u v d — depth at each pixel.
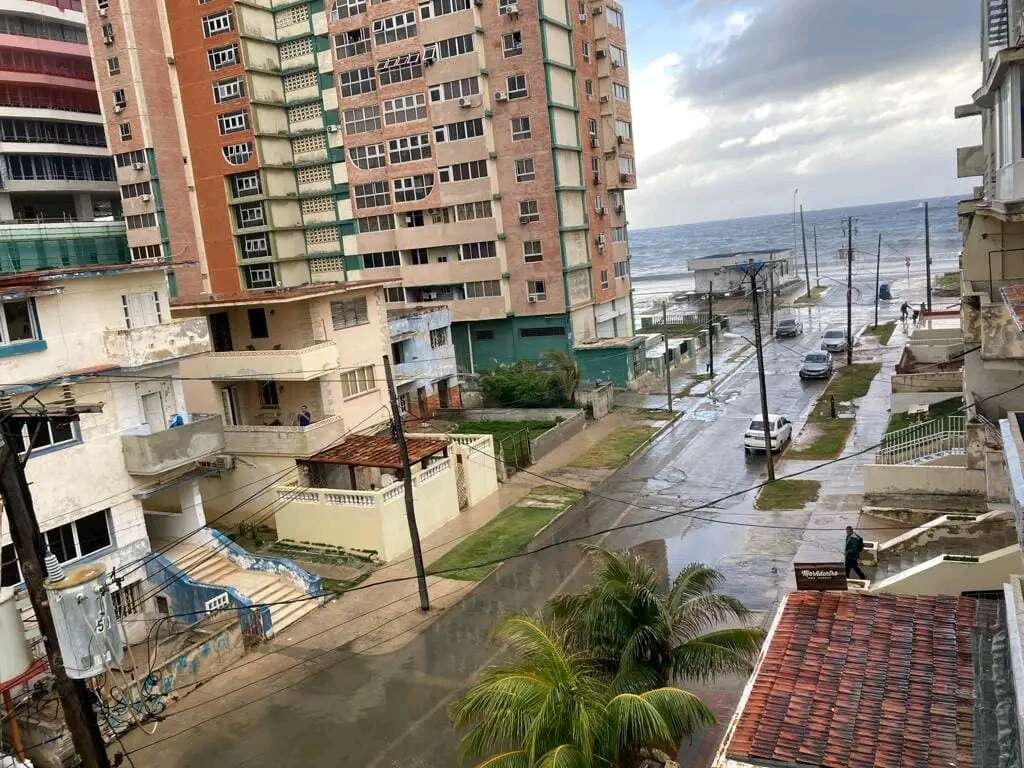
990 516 20.05
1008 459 9.72
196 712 18.50
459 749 16.02
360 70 52.62
